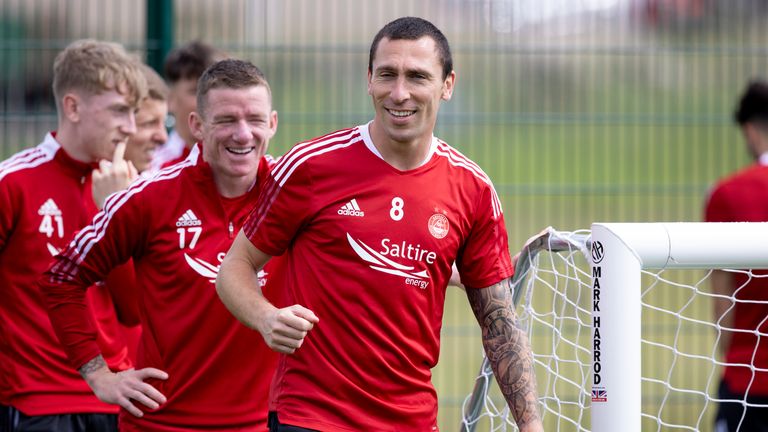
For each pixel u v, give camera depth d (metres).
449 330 29.56
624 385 11.35
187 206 15.33
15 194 16.91
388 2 29.88
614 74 31.72
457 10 30.27
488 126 31.91
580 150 33.75
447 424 28.12
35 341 17.12
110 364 17.77
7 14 26.39
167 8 24.69
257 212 13.03
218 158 15.15
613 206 34.56
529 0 30.52
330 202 12.78
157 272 15.43
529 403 12.98
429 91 12.48
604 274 11.50
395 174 12.84
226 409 15.29
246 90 15.07
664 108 32.47
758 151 20.78
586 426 26.67
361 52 25.52
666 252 11.53
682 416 29.39
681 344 32.59
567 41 30.86
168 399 15.34
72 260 15.22
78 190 17.48
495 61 30.50
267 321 12.05
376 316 12.67
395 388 12.80
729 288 19.92
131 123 17.41
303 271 12.93
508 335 13.22
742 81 32.75
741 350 19.91
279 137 27.28
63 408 17.22
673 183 35.03
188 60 19.69
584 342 28.42
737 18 32.25
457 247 13.11
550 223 34.22
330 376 12.66
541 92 31.08
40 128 25.47
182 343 15.25
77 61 17.12
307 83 27.70
